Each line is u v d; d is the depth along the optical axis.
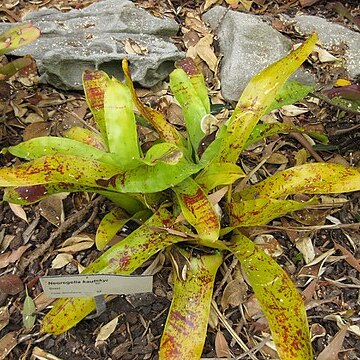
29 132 0.72
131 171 0.52
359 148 0.73
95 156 0.55
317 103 0.78
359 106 0.65
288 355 0.49
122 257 0.53
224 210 0.59
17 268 0.61
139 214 0.61
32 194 0.57
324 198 0.68
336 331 0.59
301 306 0.51
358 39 0.84
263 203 0.53
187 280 0.55
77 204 0.66
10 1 0.88
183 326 0.51
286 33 0.85
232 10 0.85
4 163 0.70
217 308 0.58
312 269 0.62
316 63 0.82
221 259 0.58
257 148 0.73
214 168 0.54
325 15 0.91
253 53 0.78
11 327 0.57
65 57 0.74
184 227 0.55
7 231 0.64
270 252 0.63
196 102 0.60
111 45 0.76
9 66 0.66
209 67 0.81
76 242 0.63
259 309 0.59
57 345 0.56
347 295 0.61
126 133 0.52
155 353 0.56
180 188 0.53
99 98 0.59
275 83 0.55
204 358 0.56
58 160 0.52
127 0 0.83
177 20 0.87
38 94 0.76
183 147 0.58
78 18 0.80
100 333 0.57
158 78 0.78
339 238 0.65
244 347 0.56
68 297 0.51
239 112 0.55
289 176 0.57
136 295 0.59
